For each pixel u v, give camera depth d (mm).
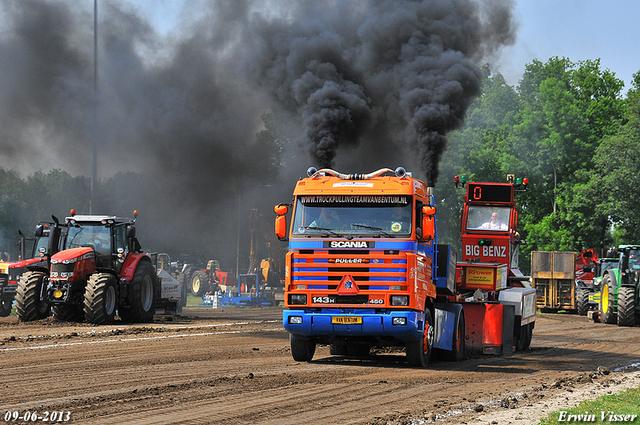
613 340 36844
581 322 53031
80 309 38375
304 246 22000
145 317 40031
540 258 69875
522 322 29609
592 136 110438
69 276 36094
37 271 38688
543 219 108125
